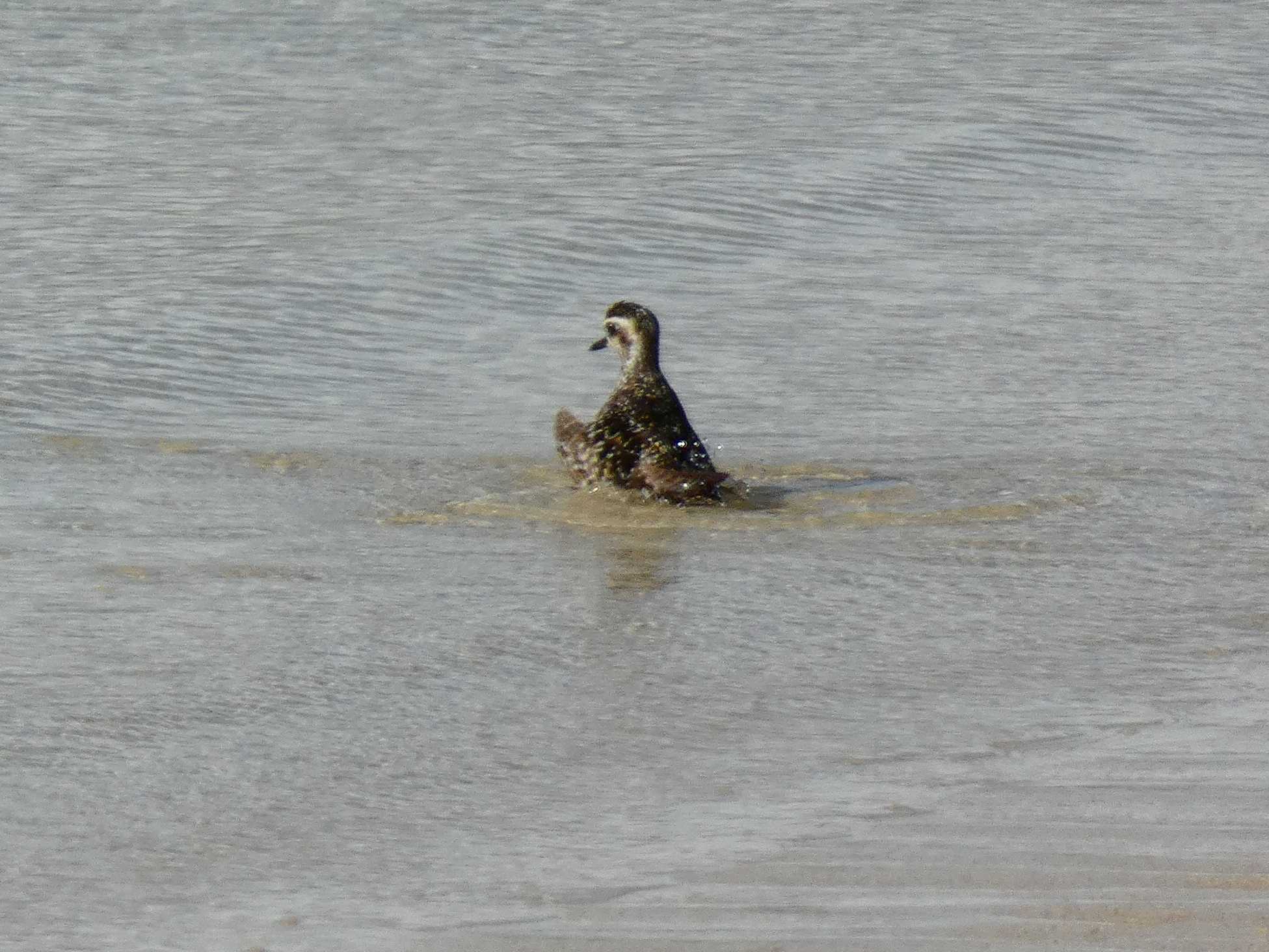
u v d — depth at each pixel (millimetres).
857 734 11055
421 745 10844
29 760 10500
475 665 12125
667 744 10898
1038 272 23969
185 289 22625
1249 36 37562
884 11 39844
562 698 11594
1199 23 38844
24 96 32719
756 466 17031
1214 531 15141
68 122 31141
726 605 13367
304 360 20547
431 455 17438
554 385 20016
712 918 8766
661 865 9320
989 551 14648
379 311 22234
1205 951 8359
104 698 11422
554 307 22750
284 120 31422
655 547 14711
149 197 26922
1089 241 25391
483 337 21625
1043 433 17984
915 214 26531
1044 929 8602
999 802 10016
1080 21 39031
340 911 8859
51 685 11602
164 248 24453
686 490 15781
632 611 13203
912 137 30141
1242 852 9359
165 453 17312
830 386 19594
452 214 25969
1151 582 13914
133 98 32781
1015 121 31219
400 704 11445
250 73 34531
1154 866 9211
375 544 14703
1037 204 27203
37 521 15102
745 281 23641
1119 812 9867
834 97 32719
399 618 12984
